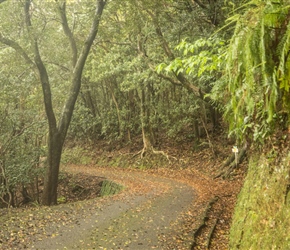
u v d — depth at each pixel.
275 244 3.02
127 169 21.33
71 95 12.80
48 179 12.30
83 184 18.66
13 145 13.55
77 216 8.41
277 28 1.94
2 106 13.03
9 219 7.98
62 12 13.38
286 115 3.15
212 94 3.74
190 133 21.58
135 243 6.35
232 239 5.32
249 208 4.61
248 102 2.08
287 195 3.07
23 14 12.84
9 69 13.24
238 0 7.22
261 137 3.77
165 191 12.23
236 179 13.53
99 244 6.34
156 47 14.86
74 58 13.91
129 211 8.97
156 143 22.38
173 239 6.48
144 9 12.04
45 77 12.26
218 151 17.58
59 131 12.52
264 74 1.87
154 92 21.53
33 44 12.12
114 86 25.19
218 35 5.93
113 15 15.51
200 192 11.77
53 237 6.75
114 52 18.86
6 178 12.90
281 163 3.53
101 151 26.28
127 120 24.77
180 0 11.98
